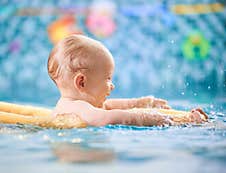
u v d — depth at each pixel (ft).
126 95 17.46
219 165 4.68
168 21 22.95
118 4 24.08
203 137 6.55
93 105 8.20
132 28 22.80
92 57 8.11
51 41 22.04
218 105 13.87
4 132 6.84
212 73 19.79
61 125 7.39
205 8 23.15
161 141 6.15
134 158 4.99
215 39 21.49
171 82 19.53
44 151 5.40
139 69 20.65
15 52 21.56
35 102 15.88
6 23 22.94
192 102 15.07
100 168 4.51
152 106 9.72
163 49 21.54
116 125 7.55
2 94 17.71
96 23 23.06
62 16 23.57
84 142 5.99
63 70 8.14
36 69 20.56
